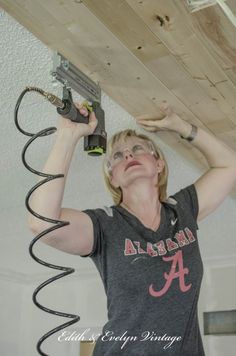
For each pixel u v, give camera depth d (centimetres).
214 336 362
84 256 133
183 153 190
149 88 144
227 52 126
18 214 267
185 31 118
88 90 135
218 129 170
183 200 149
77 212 130
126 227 134
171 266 130
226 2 107
